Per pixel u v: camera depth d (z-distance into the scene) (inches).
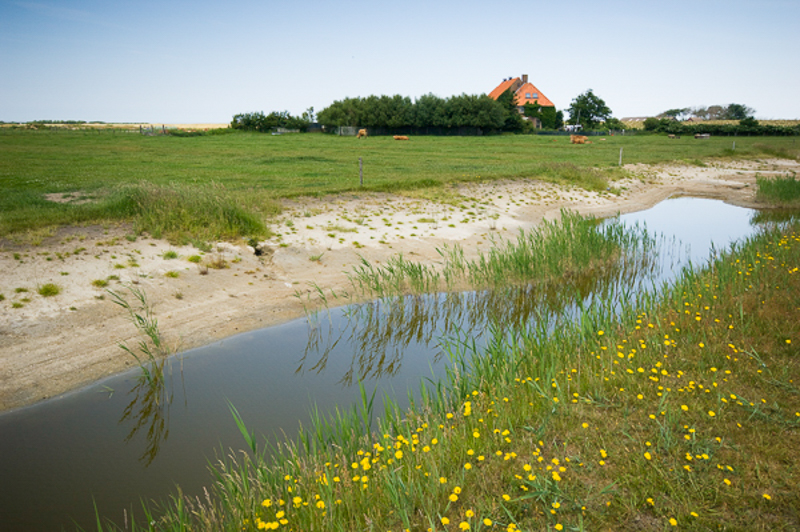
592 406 217.8
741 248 482.0
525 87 4185.5
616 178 1124.5
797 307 295.4
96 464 207.6
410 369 307.1
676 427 197.6
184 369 296.4
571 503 160.1
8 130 2522.1
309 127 3137.3
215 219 522.9
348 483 178.1
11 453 215.0
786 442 183.0
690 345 263.1
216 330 347.6
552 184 968.3
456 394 236.5
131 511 179.3
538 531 150.5
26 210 519.8
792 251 433.1
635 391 225.6
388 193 773.3
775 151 1790.1
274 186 794.8
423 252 539.5
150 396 265.7
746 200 978.1
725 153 1711.4
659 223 770.8
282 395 268.7
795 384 221.8
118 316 342.0
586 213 803.4
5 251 404.5
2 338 298.0
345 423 209.8
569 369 243.9
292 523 160.2
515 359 253.4
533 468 178.1
